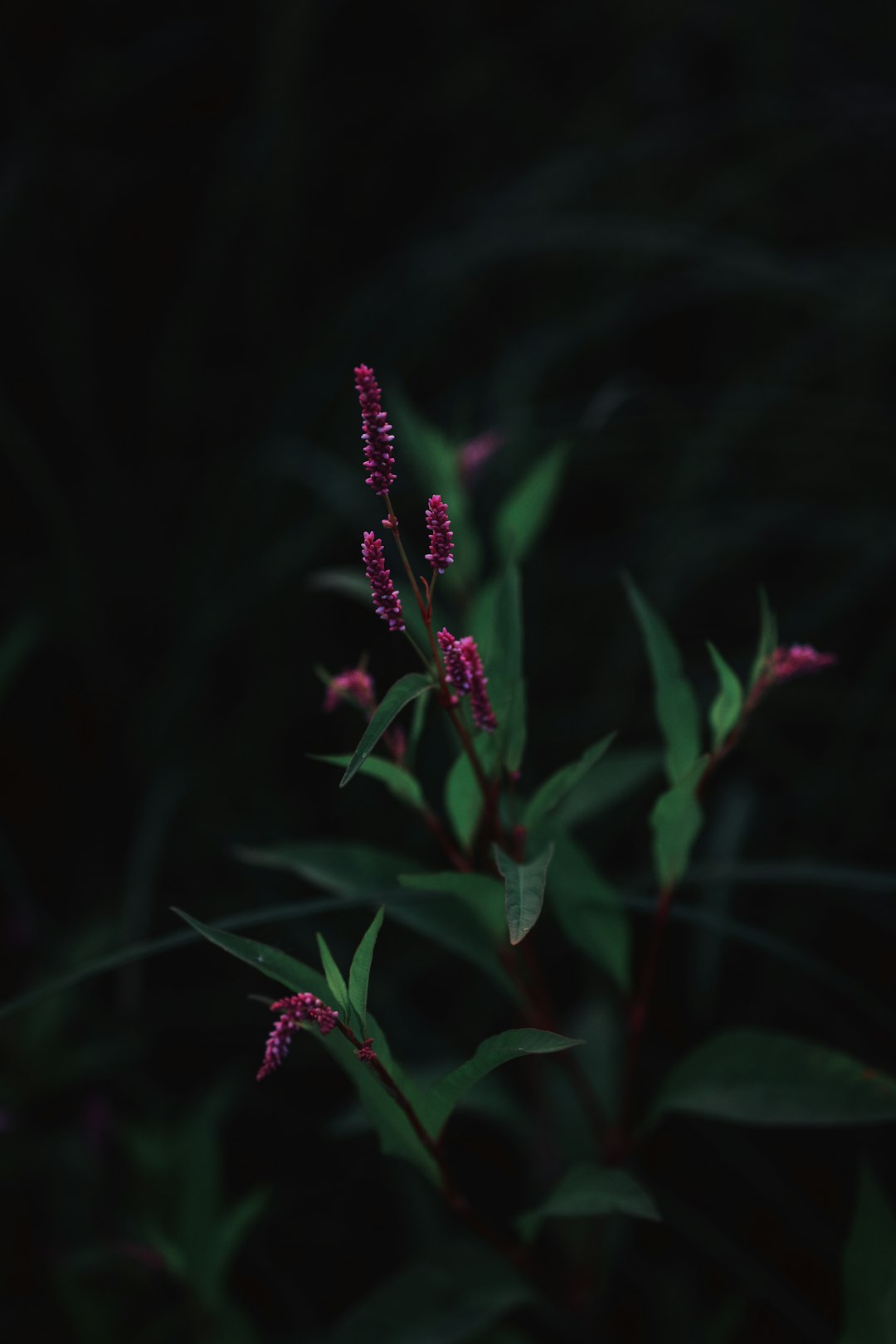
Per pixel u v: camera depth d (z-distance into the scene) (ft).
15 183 3.44
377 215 4.11
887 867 2.87
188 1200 2.13
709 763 1.79
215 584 3.31
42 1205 2.50
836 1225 2.46
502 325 3.95
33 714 3.32
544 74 4.30
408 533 3.35
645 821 2.94
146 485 3.76
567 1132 2.14
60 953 2.65
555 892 1.90
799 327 3.78
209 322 3.93
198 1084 2.77
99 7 4.11
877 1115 1.79
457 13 4.26
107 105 4.00
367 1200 2.64
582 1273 2.03
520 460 3.14
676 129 3.85
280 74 3.68
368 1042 1.60
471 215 3.76
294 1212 2.61
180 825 3.06
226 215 3.73
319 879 1.94
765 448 3.40
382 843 3.00
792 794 2.97
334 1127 1.99
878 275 3.15
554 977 2.85
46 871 3.11
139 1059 2.64
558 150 3.90
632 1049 1.94
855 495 3.39
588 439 3.31
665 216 3.66
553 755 3.11
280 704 3.26
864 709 2.89
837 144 3.78
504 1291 1.91
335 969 1.61
